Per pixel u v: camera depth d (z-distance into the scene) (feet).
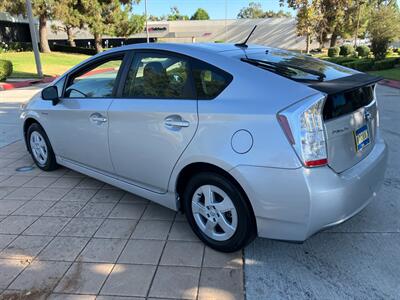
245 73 9.07
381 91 41.19
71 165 14.58
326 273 9.11
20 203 13.28
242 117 8.54
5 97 42.06
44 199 13.57
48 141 15.48
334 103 8.45
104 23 115.14
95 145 12.60
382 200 12.78
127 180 12.12
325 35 167.12
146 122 10.52
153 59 10.90
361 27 155.84
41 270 9.45
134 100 11.06
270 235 8.70
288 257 9.77
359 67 66.39
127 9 120.16
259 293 8.46
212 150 8.96
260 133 8.27
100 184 14.89
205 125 9.16
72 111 13.19
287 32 198.18
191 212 10.32
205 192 9.72
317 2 148.25
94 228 11.43
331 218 8.26
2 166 17.33
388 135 21.39
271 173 8.16
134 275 9.18
